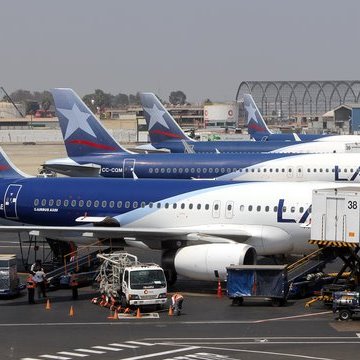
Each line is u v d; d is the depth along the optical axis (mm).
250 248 175000
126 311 155250
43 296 172125
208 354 122250
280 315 152500
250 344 128875
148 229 182000
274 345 127938
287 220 181625
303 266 171625
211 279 173125
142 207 194625
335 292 149375
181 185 195625
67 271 181375
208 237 180250
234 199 187625
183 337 134375
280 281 160375
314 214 162500
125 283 156625
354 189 164250
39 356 121812
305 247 183000
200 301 168000
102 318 151500
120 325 144750
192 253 174375
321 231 161875
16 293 175125
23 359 120188
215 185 193125
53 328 142625
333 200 160125
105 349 126062
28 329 141875
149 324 145375
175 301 154000
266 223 183625
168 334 136750
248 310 157750
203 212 189375
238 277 162000
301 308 159125
